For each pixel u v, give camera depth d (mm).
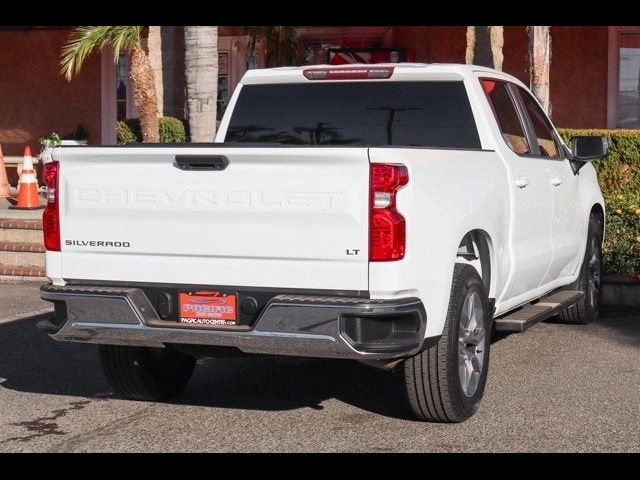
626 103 19109
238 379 8336
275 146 6230
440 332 6500
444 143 7789
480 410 7273
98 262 6691
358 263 6098
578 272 9789
